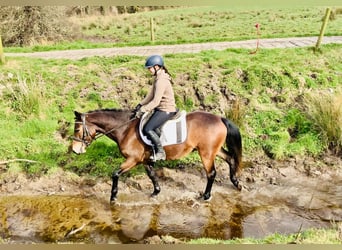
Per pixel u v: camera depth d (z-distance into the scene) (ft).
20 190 19.71
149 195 19.22
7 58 31.37
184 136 17.42
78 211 17.76
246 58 30.17
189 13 52.85
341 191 19.26
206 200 18.48
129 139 17.63
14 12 43.57
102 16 52.31
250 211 17.56
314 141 22.63
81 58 31.60
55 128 23.47
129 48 36.45
